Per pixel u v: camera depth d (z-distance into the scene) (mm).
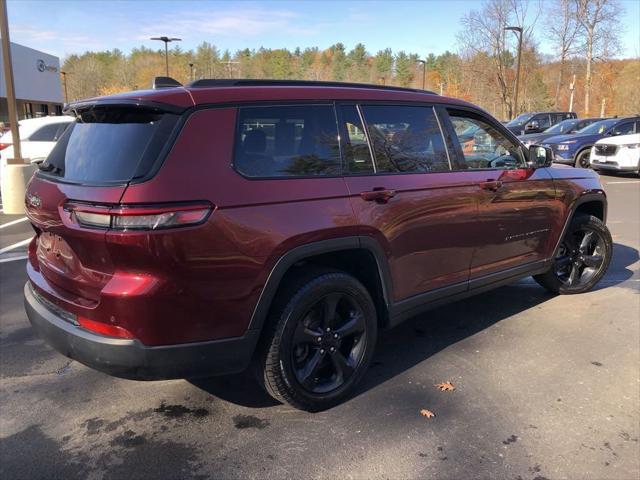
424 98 3846
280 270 2879
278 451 2871
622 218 9359
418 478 2650
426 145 3770
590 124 18078
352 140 3338
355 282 3252
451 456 2818
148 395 3480
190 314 2648
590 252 5371
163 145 2633
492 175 4121
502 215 4188
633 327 4512
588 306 5016
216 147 2754
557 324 4590
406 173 3564
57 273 2963
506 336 4355
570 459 2795
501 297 5316
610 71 57500
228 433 3043
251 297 2797
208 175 2682
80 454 2857
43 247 3223
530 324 4602
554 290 5289
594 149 15836
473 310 4965
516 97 36312
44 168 3232
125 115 2854
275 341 2955
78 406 3344
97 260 2639
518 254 4492
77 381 3664
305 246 2961
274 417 3207
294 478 2656
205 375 2781
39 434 3041
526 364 3855
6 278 5969
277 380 3012
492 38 45344
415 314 3770
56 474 2693
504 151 4418
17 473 2695
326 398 3223
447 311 4949
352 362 3355
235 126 2846
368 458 2805
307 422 3145
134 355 2586
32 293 3297
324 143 3205
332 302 3184
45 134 12133
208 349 2730
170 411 3285
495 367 3816
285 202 2910
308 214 2977
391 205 3375
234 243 2701
